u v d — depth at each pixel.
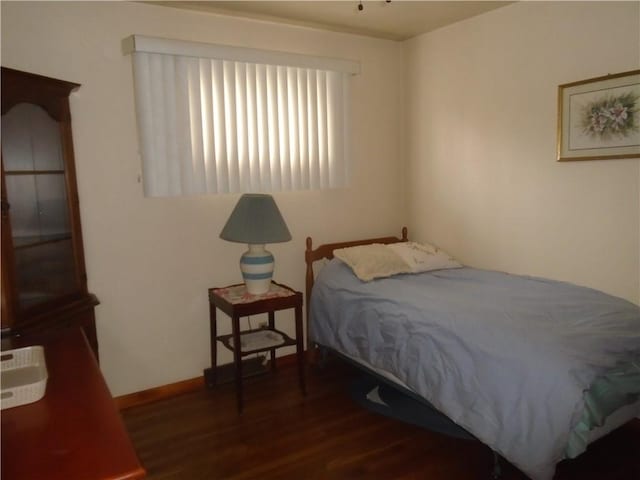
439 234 3.74
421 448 2.43
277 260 3.44
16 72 2.10
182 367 3.12
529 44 2.98
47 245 2.39
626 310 2.30
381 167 3.88
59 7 2.54
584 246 2.83
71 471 1.03
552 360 1.86
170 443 2.53
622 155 2.59
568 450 1.82
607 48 2.62
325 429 2.63
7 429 1.21
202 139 2.99
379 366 2.65
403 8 3.08
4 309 2.06
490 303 2.51
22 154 2.26
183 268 3.06
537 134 3.00
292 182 3.38
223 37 3.07
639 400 2.10
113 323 2.86
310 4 2.93
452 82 3.50
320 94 3.46
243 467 2.31
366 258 3.20
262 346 2.92
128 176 2.82
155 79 2.82
